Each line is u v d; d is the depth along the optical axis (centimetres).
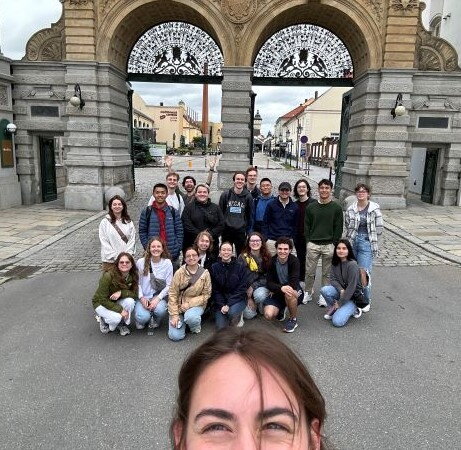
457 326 583
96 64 1425
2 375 449
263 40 1555
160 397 408
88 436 352
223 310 557
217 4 1433
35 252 959
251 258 612
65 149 1488
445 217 1374
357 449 335
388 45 1422
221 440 99
